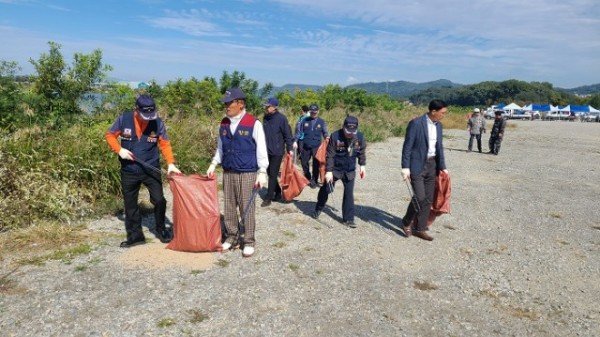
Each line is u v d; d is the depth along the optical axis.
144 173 4.78
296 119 15.86
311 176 9.09
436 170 5.84
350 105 25.75
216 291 4.04
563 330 3.77
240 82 16.06
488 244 5.83
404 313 3.89
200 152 9.31
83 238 5.12
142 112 4.52
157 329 3.38
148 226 5.71
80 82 9.30
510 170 12.15
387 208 7.39
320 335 3.45
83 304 3.67
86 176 6.50
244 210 4.82
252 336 3.38
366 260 5.03
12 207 5.38
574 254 5.58
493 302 4.22
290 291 4.14
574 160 14.76
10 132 7.38
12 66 8.41
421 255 5.31
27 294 3.79
